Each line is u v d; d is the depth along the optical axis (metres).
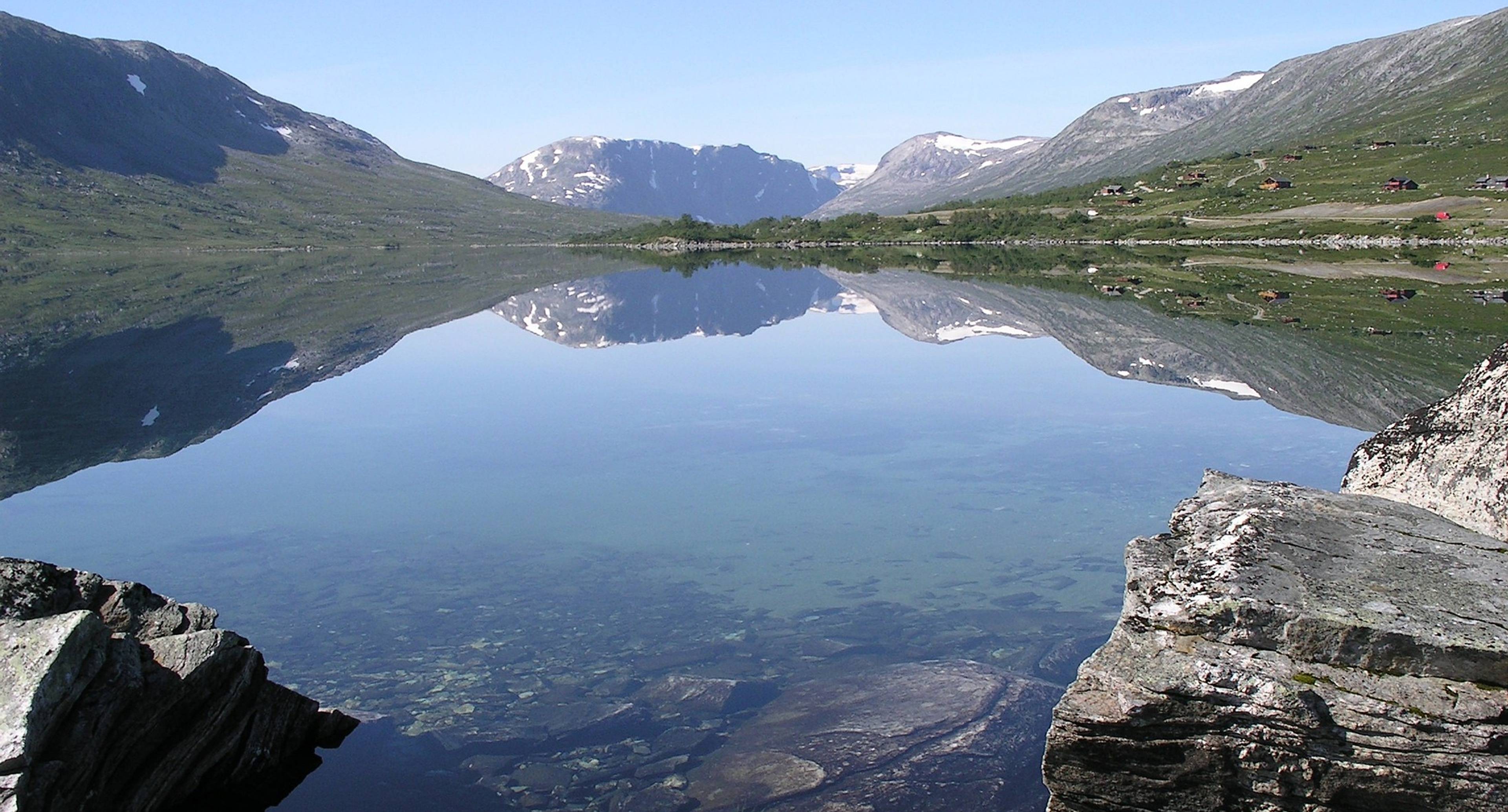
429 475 21.25
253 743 9.68
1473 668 6.12
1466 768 5.94
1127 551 8.12
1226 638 6.68
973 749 9.80
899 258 118.75
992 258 110.88
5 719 7.36
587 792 9.33
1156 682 6.53
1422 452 8.70
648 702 11.10
